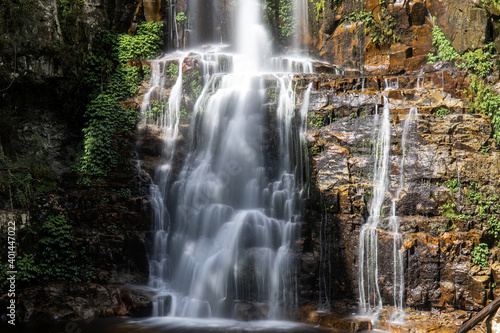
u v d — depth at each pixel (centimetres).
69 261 1463
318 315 1224
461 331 1122
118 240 1483
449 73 1588
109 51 1831
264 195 1503
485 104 1510
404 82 1622
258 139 1564
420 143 1388
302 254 1347
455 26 1702
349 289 1312
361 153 1428
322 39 2047
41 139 1647
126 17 2014
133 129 1664
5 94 1575
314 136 1470
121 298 1325
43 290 1321
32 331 1188
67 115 1697
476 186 1330
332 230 1342
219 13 2123
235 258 1351
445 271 1250
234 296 1338
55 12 1634
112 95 1714
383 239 1277
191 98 1703
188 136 1662
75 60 1688
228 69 1814
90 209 1517
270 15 2114
